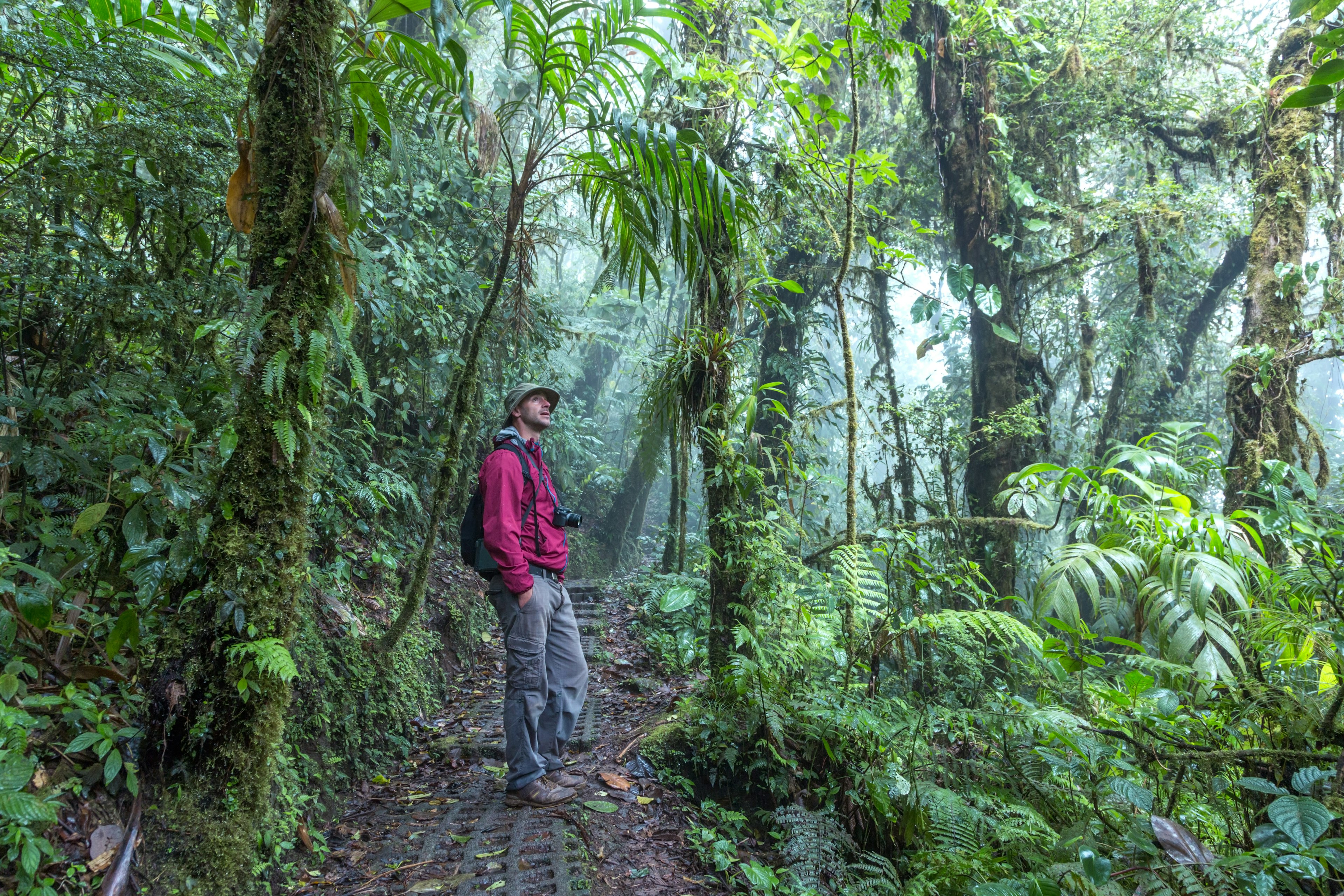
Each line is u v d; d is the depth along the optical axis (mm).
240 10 2275
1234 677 2424
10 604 1877
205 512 1930
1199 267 9070
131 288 2457
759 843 2918
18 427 2195
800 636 3457
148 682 1885
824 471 6082
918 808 2680
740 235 3516
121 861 1663
